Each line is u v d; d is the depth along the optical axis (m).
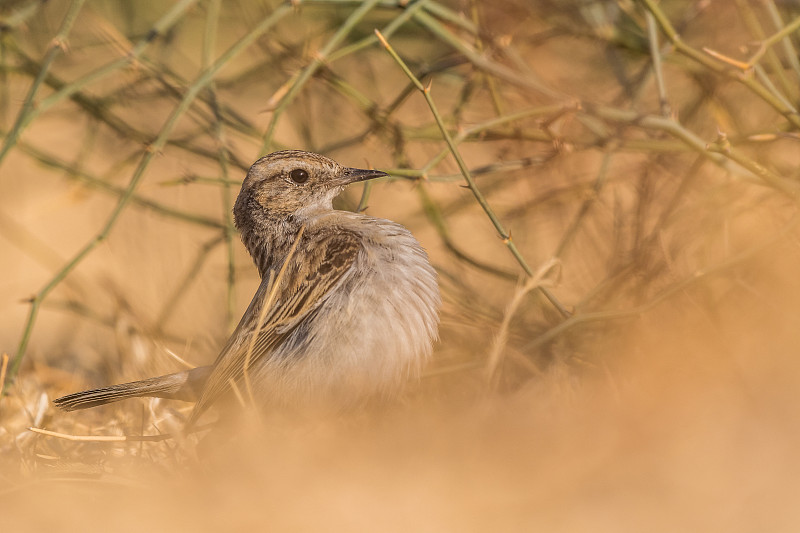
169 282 16.22
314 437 10.02
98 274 16.47
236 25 17.52
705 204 13.13
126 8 16.64
